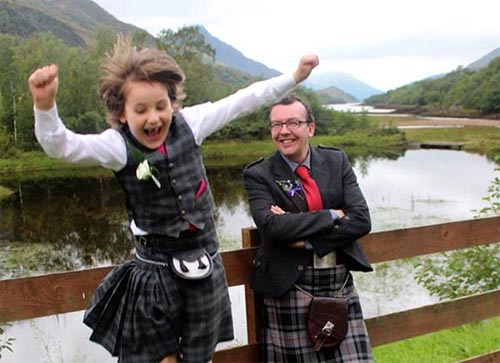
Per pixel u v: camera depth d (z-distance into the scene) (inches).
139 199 84.0
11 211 994.7
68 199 1131.9
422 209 780.0
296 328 109.7
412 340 209.3
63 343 295.3
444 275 265.7
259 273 110.1
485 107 4544.8
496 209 274.4
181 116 86.5
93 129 2186.3
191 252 85.7
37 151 1987.0
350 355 110.3
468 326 218.2
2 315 93.4
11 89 2106.3
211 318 87.1
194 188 85.3
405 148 2364.7
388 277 391.9
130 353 87.0
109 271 100.4
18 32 5782.5
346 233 107.2
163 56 82.7
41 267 585.6
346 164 115.3
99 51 2431.1
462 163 1640.0
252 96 90.7
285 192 111.0
